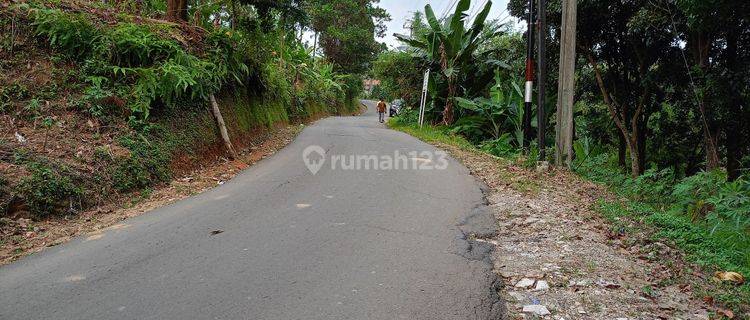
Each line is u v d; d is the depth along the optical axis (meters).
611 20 12.21
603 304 3.52
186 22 11.26
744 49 9.65
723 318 3.28
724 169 13.05
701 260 4.39
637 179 9.02
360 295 3.60
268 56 15.09
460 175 8.82
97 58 8.31
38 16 8.11
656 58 12.17
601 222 5.70
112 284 3.81
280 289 3.70
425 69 20.47
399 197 6.93
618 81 14.61
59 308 3.40
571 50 9.61
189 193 7.30
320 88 33.09
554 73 14.90
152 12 12.20
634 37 11.63
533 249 4.77
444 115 19.45
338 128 19.56
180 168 8.21
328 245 4.73
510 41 18.89
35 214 5.64
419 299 3.56
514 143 17.00
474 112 18.91
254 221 5.60
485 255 4.57
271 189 7.40
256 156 11.02
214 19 15.49
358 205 6.39
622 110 14.57
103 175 6.67
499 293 3.73
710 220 5.78
